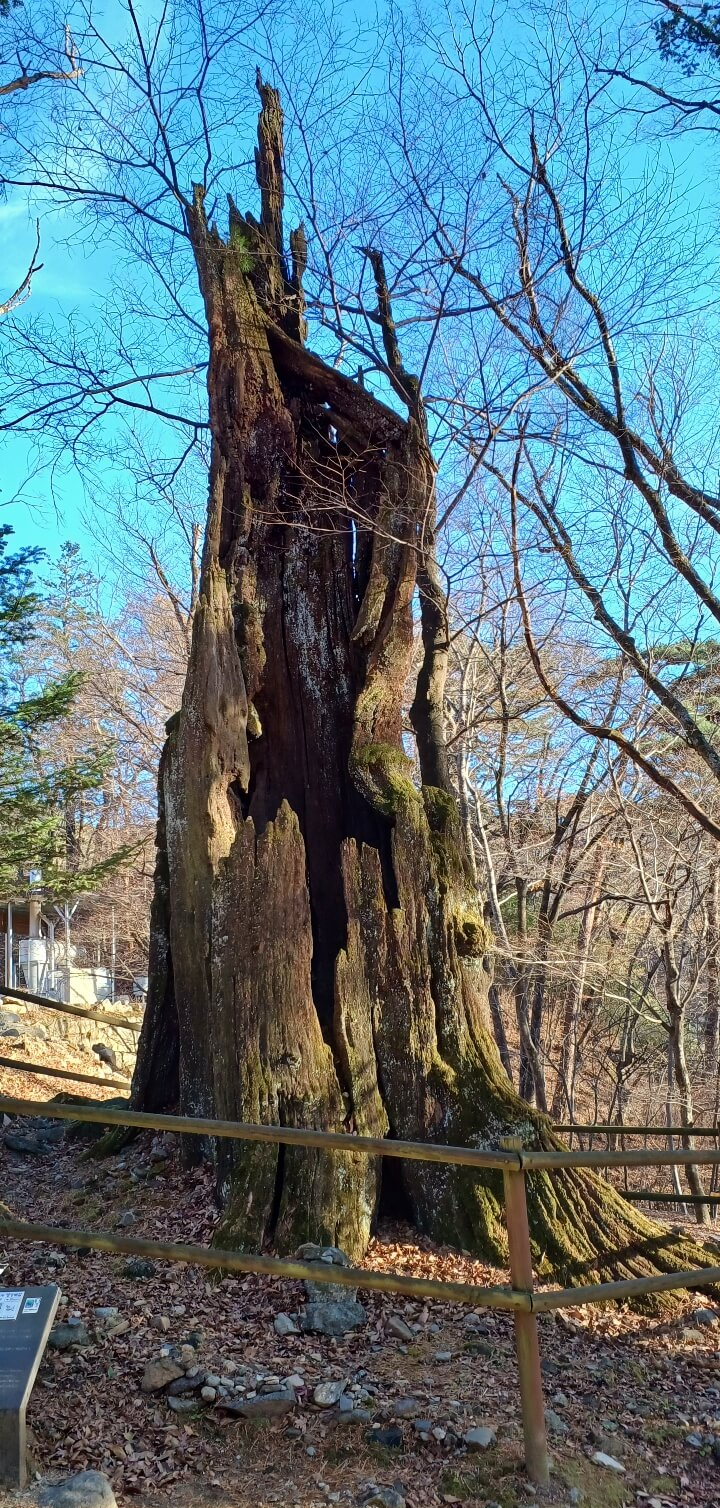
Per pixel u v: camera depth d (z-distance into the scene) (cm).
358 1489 379
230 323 820
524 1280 389
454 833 707
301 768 777
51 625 3103
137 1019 1986
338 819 764
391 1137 634
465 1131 624
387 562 784
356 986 652
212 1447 400
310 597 810
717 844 1769
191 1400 423
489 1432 410
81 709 2653
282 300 870
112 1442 396
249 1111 604
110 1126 809
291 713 788
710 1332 546
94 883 1744
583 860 1798
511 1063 2350
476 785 1841
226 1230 571
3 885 1703
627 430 985
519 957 1733
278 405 823
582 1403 455
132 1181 692
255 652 765
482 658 1725
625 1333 538
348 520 845
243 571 791
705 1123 2217
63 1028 1709
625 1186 1927
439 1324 517
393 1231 618
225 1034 635
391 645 765
